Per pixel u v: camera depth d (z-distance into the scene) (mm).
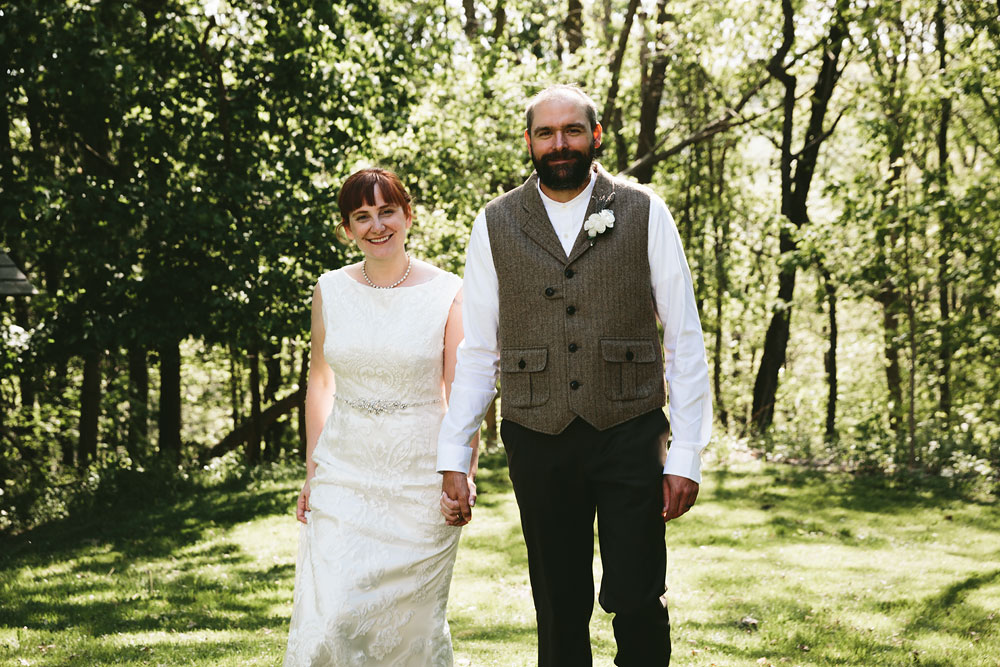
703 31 14969
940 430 12516
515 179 15141
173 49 11852
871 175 11977
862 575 6539
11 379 14406
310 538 3057
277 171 12164
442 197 14898
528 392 2662
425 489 3025
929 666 4352
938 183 11258
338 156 12367
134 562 7926
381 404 3035
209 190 11961
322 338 3230
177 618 5590
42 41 10727
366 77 12477
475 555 7406
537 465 2660
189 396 23078
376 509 2998
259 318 11883
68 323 11906
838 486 10320
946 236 11180
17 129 14281
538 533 2715
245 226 11945
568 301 2631
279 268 11930
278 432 21625
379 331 3027
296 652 2832
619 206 2662
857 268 11430
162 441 15562
